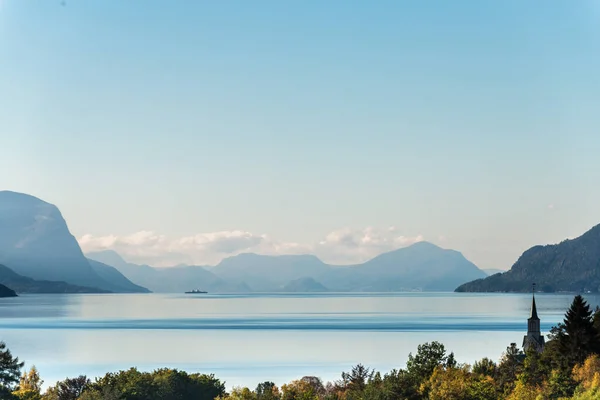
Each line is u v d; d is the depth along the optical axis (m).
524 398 173.38
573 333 196.75
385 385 190.00
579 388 170.50
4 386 170.00
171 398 192.62
